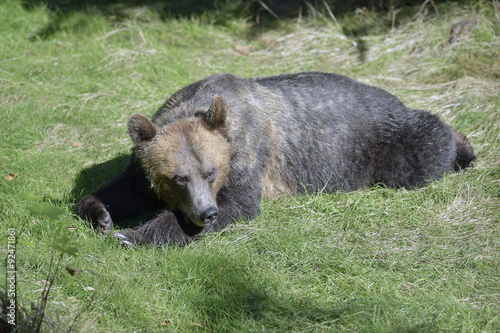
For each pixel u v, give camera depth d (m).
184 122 9.69
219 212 10.24
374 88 12.55
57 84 16.61
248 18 21.52
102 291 8.21
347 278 8.73
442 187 11.35
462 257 9.18
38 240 9.50
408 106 14.90
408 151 11.79
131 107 15.48
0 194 10.85
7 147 13.25
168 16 21.42
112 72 17.23
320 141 11.81
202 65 18.16
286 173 11.69
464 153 12.34
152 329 7.58
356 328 7.56
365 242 9.78
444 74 16.73
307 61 18.50
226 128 9.80
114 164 12.67
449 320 7.73
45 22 20.28
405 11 20.41
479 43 17.62
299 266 9.08
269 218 10.66
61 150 13.41
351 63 18.11
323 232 10.06
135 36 19.50
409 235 9.95
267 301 8.12
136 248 9.52
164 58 18.06
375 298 8.12
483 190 11.28
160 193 9.95
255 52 19.47
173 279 8.61
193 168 9.30
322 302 8.19
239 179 10.39
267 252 9.45
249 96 11.18
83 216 10.25
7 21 20.06
